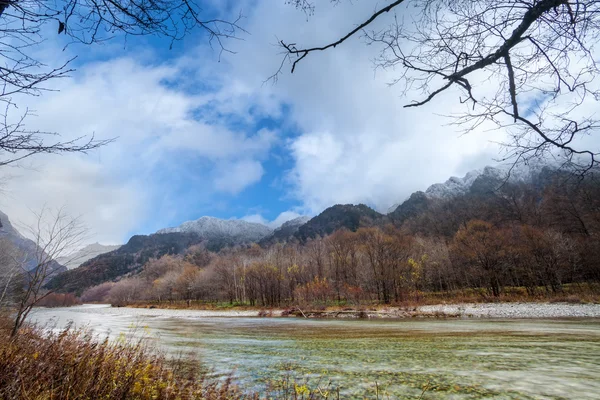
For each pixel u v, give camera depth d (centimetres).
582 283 4912
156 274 13450
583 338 1501
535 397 688
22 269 790
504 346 1324
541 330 1861
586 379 806
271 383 827
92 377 454
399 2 261
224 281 8994
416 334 1867
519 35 258
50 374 434
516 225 6412
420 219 12506
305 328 2545
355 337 1825
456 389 755
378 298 5712
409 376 883
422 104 312
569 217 5394
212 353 1333
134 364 573
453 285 6638
